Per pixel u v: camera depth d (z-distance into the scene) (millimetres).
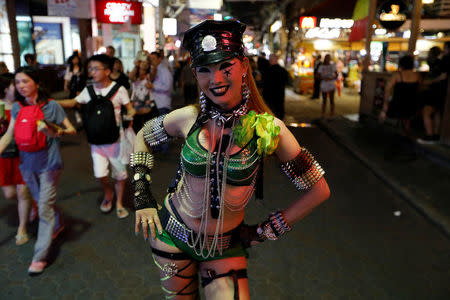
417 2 8812
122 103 3969
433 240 3855
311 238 3838
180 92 17562
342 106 13641
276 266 3324
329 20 14234
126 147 4008
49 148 3107
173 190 1800
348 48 19047
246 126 1557
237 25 1452
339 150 7469
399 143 7590
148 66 6039
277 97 9148
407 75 7059
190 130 1666
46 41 20484
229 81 1497
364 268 3326
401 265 3393
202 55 1449
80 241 3682
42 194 3127
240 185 1646
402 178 5512
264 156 1645
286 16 20109
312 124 10125
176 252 1800
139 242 3691
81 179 5406
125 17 13781
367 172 6062
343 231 4004
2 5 12039
